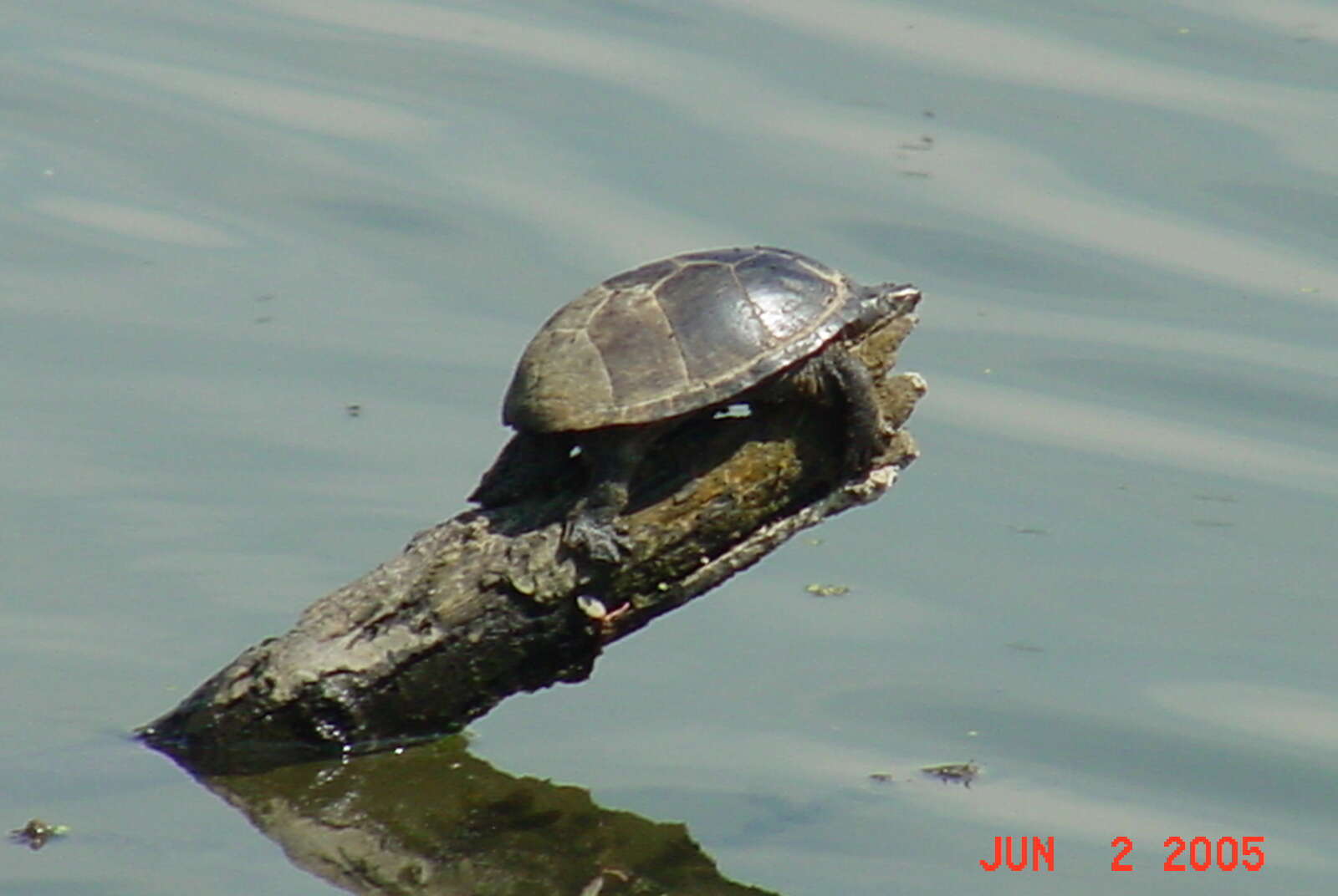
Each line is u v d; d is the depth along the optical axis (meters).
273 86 35.44
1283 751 21.42
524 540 18.89
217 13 38.03
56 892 17.80
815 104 34.75
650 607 19.36
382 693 19.47
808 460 19.45
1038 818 20.09
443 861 18.94
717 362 18.83
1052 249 31.39
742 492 19.16
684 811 20.02
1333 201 32.59
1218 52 36.53
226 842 18.86
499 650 19.11
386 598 19.23
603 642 19.22
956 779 20.78
